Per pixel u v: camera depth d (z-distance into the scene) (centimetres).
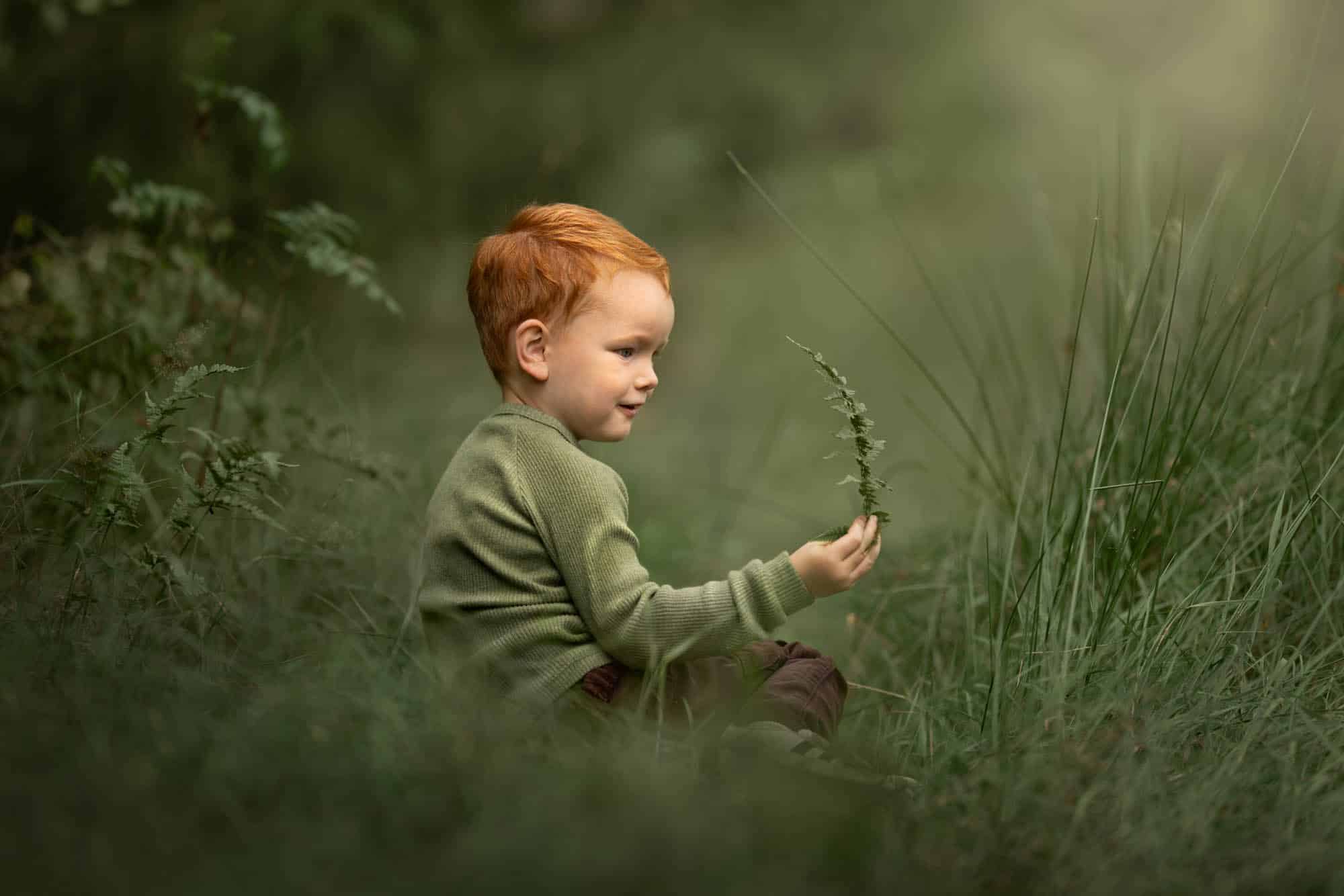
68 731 234
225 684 277
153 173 1219
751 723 297
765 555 636
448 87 1600
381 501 459
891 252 1650
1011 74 1923
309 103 1451
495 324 316
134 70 1273
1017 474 453
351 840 204
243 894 192
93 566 323
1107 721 302
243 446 339
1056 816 252
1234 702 305
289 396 485
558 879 201
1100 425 407
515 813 219
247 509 340
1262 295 438
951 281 1198
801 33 2022
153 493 413
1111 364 420
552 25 1866
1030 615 343
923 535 513
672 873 206
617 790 234
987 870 233
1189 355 406
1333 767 284
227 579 357
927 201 1797
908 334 1323
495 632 296
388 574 416
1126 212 522
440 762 237
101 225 602
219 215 560
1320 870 236
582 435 315
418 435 587
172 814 212
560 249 311
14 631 283
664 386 1399
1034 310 577
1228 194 486
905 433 1031
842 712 348
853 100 1966
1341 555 368
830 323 1461
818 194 1816
